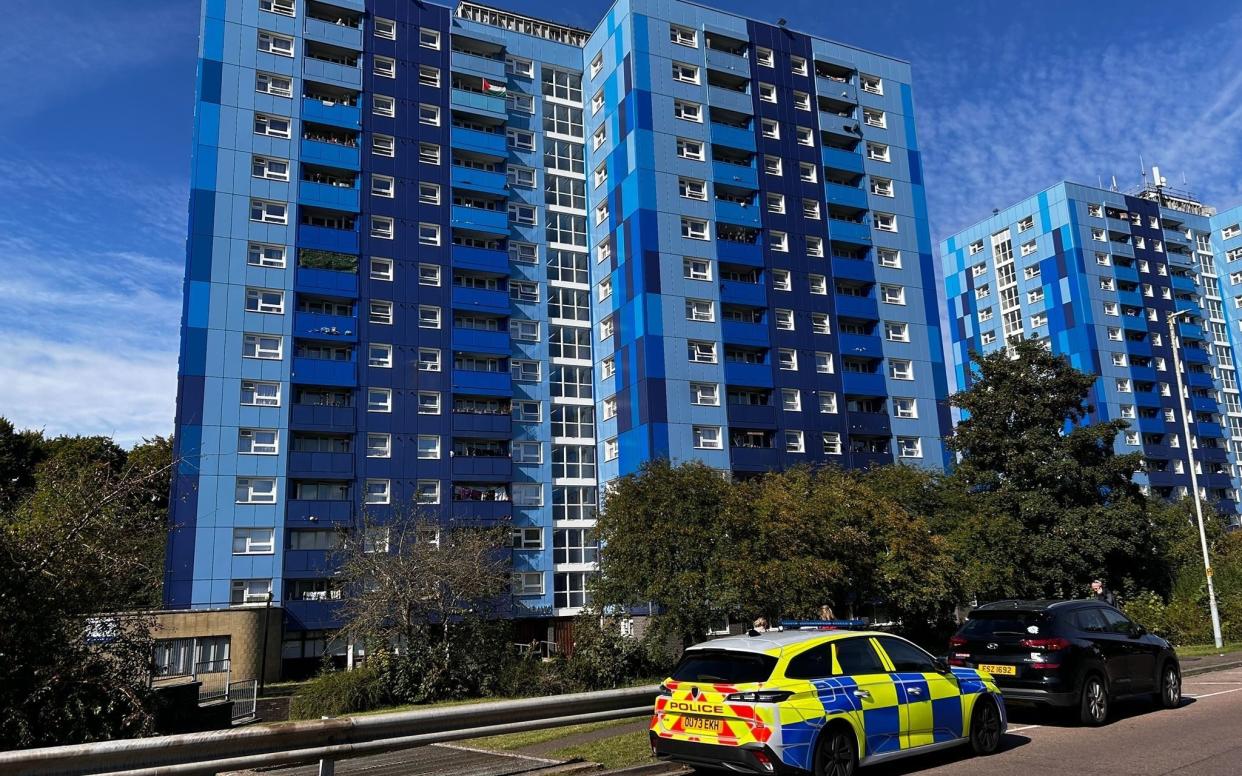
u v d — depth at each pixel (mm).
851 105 57250
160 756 7316
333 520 41094
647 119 49469
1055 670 13195
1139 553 34375
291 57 45656
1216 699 15688
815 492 30016
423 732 9203
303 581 40719
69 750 6914
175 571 37844
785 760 9008
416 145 47938
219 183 42438
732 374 48125
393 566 30000
